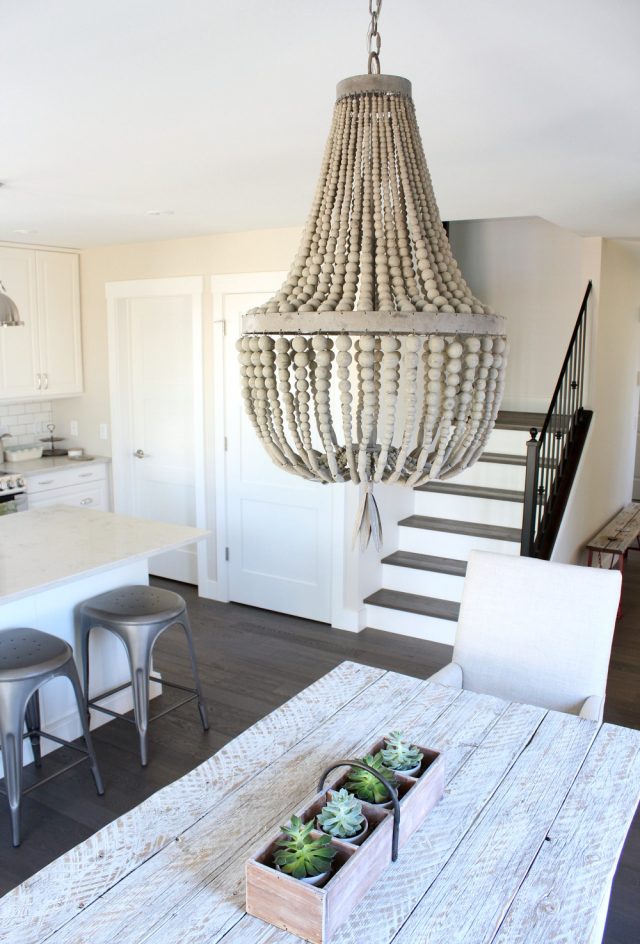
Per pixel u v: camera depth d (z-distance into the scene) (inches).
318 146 99.3
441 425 42.8
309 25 60.7
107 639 135.3
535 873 56.4
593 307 189.3
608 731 78.5
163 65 69.8
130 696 141.2
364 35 62.5
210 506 200.1
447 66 69.3
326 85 75.2
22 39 63.6
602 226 166.7
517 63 68.3
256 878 51.8
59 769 121.0
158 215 155.3
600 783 68.7
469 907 52.9
